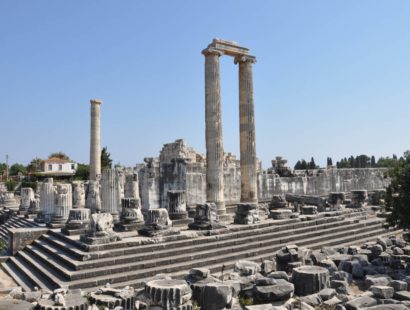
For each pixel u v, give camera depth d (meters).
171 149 45.03
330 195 30.02
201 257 16.64
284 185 39.06
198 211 19.50
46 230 20.83
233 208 32.97
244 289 11.52
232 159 48.31
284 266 14.68
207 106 25.14
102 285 13.69
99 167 39.09
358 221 25.84
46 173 81.62
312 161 97.44
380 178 50.25
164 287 9.65
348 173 46.25
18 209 36.50
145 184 30.23
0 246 19.83
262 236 19.70
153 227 17.36
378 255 16.91
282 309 9.70
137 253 15.84
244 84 27.05
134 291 11.85
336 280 12.78
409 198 17.92
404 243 19.34
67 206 22.67
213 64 25.17
